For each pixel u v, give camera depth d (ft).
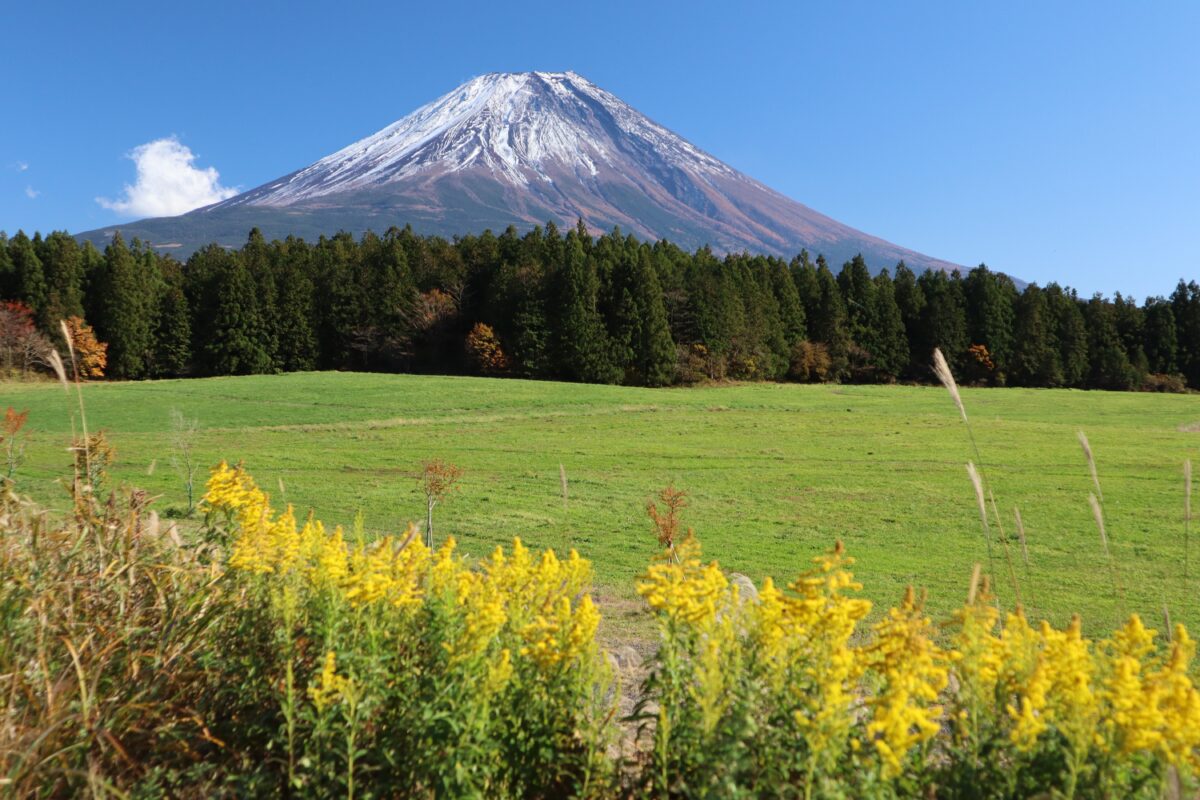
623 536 56.08
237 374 235.40
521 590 12.91
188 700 12.20
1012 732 8.84
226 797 10.52
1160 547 56.08
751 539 57.93
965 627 9.94
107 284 224.33
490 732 10.46
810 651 10.07
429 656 11.78
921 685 9.09
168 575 13.73
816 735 8.59
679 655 10.92
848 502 75.72
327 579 12.59
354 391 179.83
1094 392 238.48
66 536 14.07
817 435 129.90
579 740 11.21
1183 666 9.12
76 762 10.40
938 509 72.13
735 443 119.96
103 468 16.51
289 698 10.68
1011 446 118.21
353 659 11.21
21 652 11.75
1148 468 98.53
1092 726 8.30
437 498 48.57
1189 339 277.85
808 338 270.87
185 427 125.18
